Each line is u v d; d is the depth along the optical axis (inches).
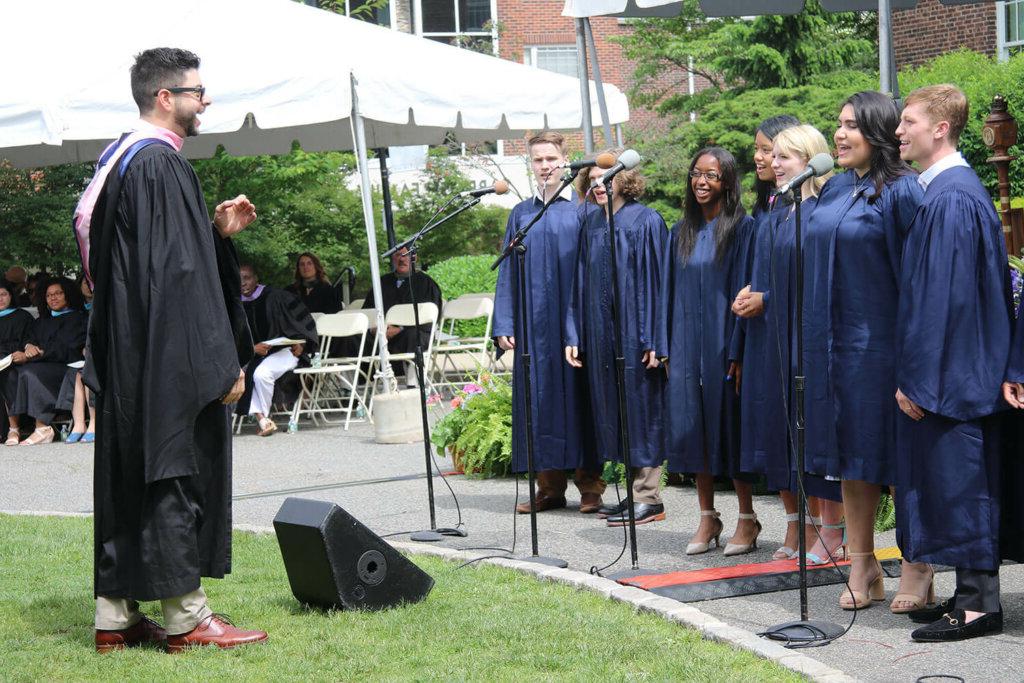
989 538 167.9
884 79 316.2
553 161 265.3
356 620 184.7
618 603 191.9
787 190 168.2
